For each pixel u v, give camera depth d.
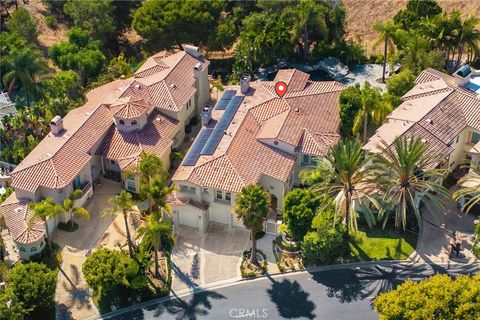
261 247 81.44
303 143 87.31
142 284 75.88
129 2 138.62
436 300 61.19
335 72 117.50
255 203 72.94
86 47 123.88
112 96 97.88
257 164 84.19
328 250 76.75
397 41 110.12
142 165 79.88
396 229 81.50
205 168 82.50
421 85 96.62
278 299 75.06
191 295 76.06
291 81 99.12
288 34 116.50
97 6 130.50
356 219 82.94
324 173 79.88
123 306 75.00
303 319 72.56
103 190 90.31
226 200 82.44
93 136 89.88
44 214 76.69
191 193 82.81
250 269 78.62
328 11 120.62
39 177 82.44
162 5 123.00
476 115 89.06
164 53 110.69
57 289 76.94
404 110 90.88
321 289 75.88
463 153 90.88
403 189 77.69
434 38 108.44
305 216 77.88
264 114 92.31
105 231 84.38
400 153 76.19
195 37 123.25
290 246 81.00
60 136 89.12
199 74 103.81
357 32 133.75
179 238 83.06
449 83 95.31
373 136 86.25
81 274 78.75
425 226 82.50
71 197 83.44
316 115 92.56
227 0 134.88
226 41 121.31
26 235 78.44
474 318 59.16
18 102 112.12
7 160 95.12
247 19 121.62
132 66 122.25
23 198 82.81
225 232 83.81
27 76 103.38
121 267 73.81
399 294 63.69
